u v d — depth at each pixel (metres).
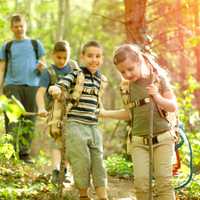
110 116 7.10
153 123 6.36
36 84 10.59
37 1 25.83
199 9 11.60
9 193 7.43
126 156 11.14
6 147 8.48
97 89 7.17
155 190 7.18
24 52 10.62
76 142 6.95
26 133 10.08
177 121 6.58
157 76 6.46
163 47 11.91
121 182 9.48
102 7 22.31
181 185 7.58
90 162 7.05
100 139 7.18
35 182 8.48
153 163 6.44
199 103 13.57
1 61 10.70
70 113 7.08
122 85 6.56
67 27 25.62
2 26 13.62
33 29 24.56
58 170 8.20
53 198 7.68
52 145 8.35
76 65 8.51
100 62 7.16
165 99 6.21
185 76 14.53
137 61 6.29
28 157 10.36
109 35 24.66
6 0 16.98
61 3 22.59
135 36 11.10
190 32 11.35
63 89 6.94
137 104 6.41
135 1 11.20
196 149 9.17
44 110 8.28
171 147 6.41
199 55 13.53
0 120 10.16
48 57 21.69
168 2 11.70
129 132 6.71
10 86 10.55
